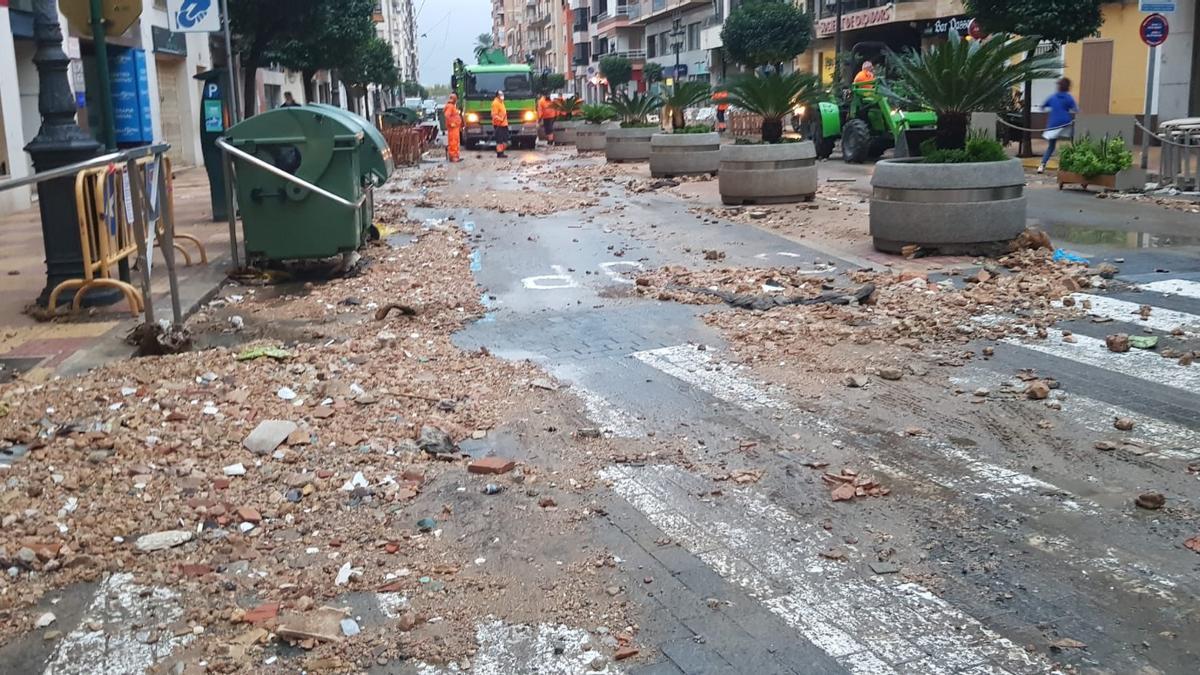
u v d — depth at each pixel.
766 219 14.73
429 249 12.89
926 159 11.74
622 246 12.89
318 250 10.90
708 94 27.20
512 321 8.95
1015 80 13.41
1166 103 29.11
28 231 15.53
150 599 4.14
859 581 4.18
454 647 3.74
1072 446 5.59
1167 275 9.95
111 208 9.04
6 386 6.80
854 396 6.57
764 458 5.57
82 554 4.46
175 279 8.30
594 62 106.00
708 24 70.38
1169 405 6.19
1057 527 4.62
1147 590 4.04
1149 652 3.61
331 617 3.95
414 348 7.92
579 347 7.99
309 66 33.91
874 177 11.71
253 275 10.93
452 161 32.78
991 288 9.41
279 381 6.83
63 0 9.66
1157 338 7.62
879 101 24.69
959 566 4.28
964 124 13.51
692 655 3.67
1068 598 4.00
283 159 10.73
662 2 79.56
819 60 55.78
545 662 3.65
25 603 4.11
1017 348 7.55
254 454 5.61
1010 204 11.09
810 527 4.70
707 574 4.27
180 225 15.47
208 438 5.79
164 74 32.69
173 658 3.72
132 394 6.54
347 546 4.58
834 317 8.54
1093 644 3.67
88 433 5.81
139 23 28.36
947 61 13.18
